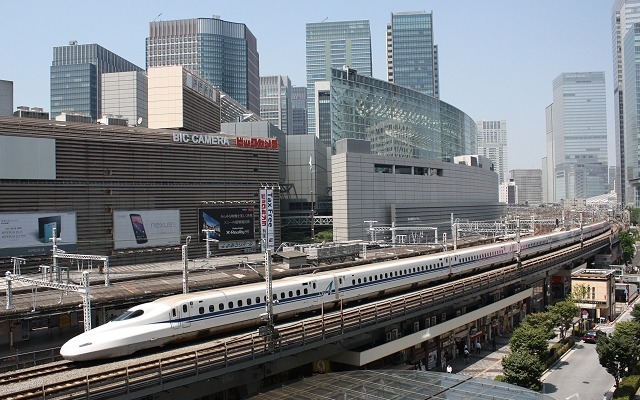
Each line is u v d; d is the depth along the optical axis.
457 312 63.38
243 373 38.00
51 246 69.06
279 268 62.59
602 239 125.19
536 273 78.56
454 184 159.00
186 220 83.25
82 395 27.58
